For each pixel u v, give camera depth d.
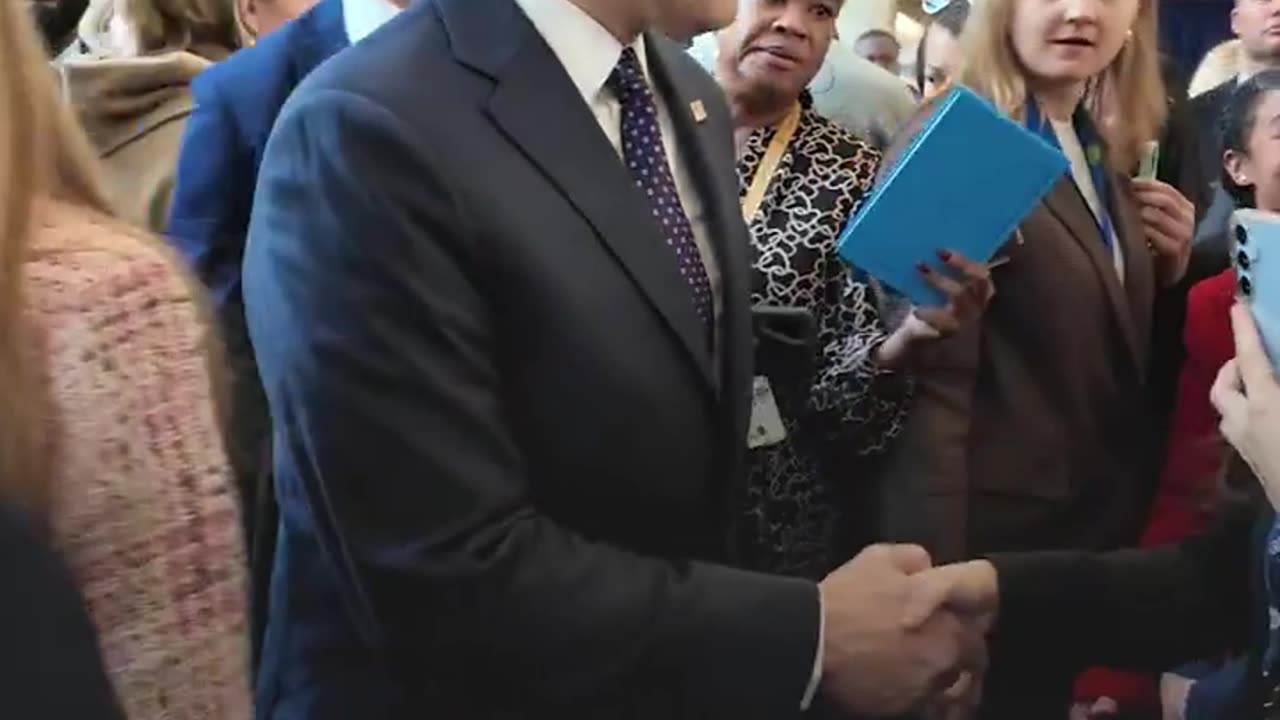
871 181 1.95
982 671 1.41
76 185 0.85
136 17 2.26
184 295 0.84
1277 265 1.28
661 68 1.36
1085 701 1.72
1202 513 1.62
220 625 0.82
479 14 1.16
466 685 1.17
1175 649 1.52
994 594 1.39
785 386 1.75
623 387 1.12
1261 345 1.33
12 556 0.56
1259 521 1.49
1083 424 1.71
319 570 1.20
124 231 0.85
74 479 0.76
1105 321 1.72
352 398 1.06
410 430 1.06
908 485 1.70
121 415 0.77
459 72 1.12
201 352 0.84
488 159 1.10
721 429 1.24
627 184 1.16
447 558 1.07
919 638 1.28
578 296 1.11
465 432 1.08
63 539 0.75
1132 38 1.93
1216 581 1.54
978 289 1.58
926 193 1.54
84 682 0.56
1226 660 1.55
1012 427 1.70
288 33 2.02
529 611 1.10
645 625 1.14
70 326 0.77
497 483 1.09
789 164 1.96
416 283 1.06
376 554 1.08
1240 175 1.80
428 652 1.13
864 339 1.78
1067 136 1.81
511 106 1.13
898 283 1.58
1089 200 1.81
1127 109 1.94
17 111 0.77
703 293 1.25
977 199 1.54
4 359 0.73
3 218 0.74
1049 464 1.70
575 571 1.12
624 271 1.14
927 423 1.70
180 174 1.98
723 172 1.35
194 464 0.81
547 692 1.14
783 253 1.89
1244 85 1.83
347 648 1.20
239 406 1.68
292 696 1.22
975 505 1.70
